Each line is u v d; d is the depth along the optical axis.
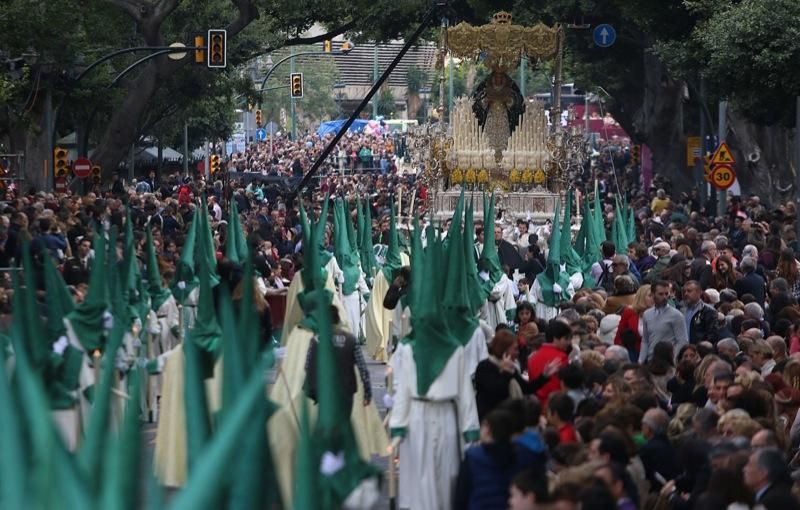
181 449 38.62
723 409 33.38
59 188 122.19
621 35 146.75
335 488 20.38
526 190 120.50
